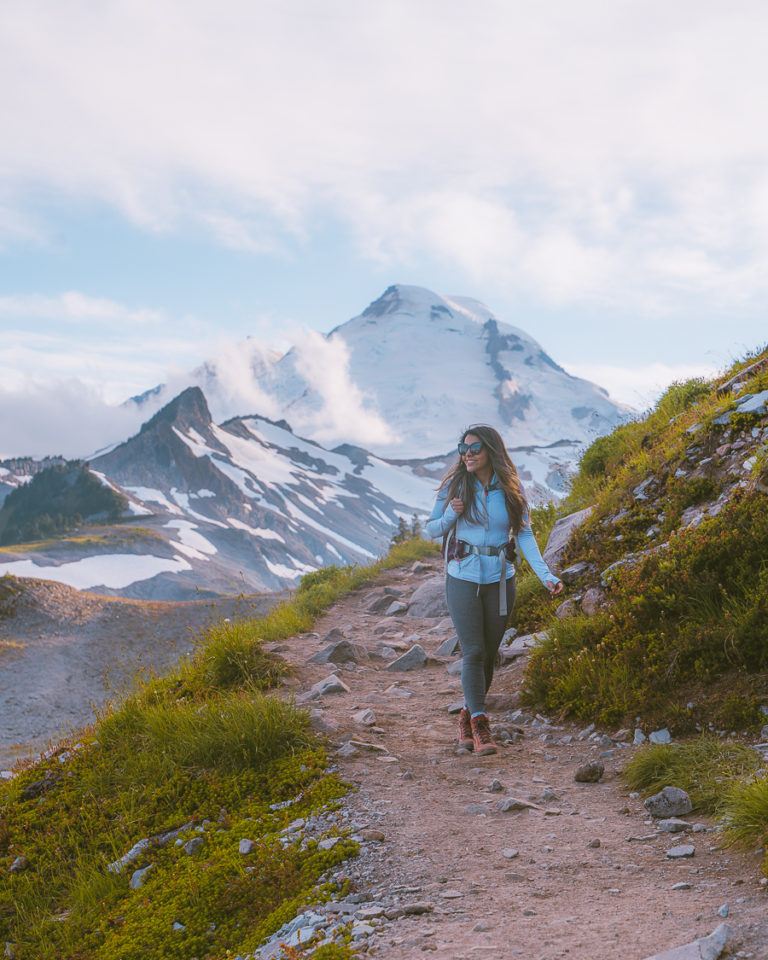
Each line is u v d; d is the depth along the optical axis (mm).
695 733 6062
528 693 7594
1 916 5789
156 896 4969
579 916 3570
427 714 7734
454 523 6777
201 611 57312
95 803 6668
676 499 9688
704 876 3902
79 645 51375
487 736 6402
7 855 6516
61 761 7879
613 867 4168
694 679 6500
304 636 11680
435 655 10102
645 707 6496
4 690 43719
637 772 5477
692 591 7211
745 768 5121
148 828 6125
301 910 4109
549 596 9812
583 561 10039
